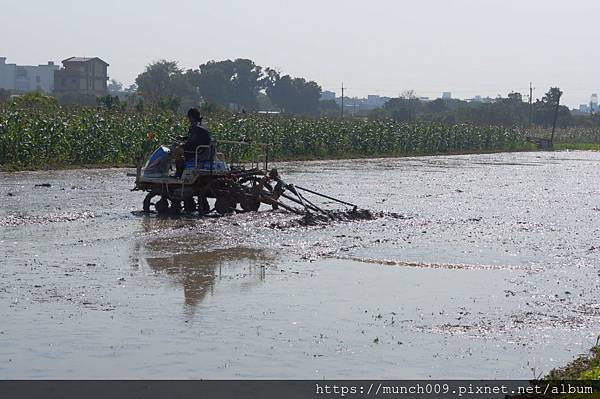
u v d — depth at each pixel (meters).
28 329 14.21
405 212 32.78
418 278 19.61
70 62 151.00
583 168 69.38
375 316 15.87
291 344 13.89
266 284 18.36
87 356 12.92
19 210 28.73
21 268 19.08
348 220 28.70
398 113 153.62
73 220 27.11
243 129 64.69
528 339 14.58
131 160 53.75
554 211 35.16
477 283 19.19
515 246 24.69
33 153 48.66
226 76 174.50
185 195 29.20
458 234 26.83
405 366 12.95
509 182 51.62
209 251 22.20
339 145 77.19
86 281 17.97
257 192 29.47
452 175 56.69
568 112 169.62
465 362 13.22
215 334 14.31
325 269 20.31
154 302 16.34
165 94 146.62
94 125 52.41
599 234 27.88
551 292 18.34
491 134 105.38
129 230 25.34
